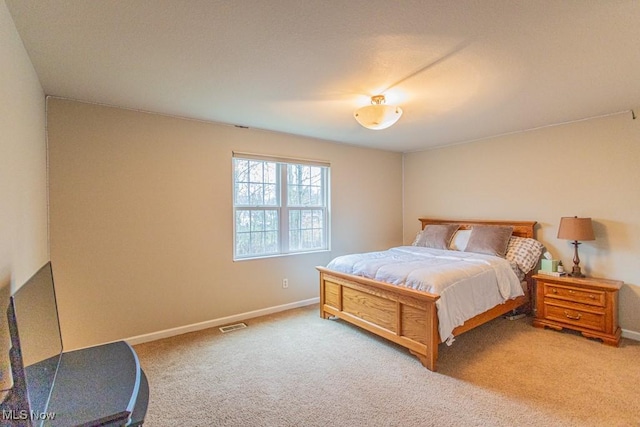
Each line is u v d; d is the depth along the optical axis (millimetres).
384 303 2861
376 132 3941
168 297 3154
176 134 3193
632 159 3096
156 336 3076
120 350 1579
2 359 1174
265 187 3902
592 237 3191
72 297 2688
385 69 2145
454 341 3010
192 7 1463
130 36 1718
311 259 4234
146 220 3031
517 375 2383
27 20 1546
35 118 2129
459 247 4129
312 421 1893
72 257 2682
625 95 2670
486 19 1574
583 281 3104
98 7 1453
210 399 2109
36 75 2156
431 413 1950
